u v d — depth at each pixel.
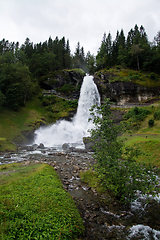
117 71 58.28
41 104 52.00
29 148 27.80
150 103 44.47
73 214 6.91
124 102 48.75
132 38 84.00
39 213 6.34
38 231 5.34
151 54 63.31
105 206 8.69
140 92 47.69
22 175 11.13
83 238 5.92
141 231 6.70
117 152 9.30
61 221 6.14
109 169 8.93
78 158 20.97
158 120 31.86
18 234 5.06
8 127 34.75
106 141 9.77
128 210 8.42
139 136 26.52
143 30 86.88
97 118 10.12
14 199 7.09
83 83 55.78
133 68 69.25
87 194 10.09
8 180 9.91
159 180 12.42
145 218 7.73
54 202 7.39
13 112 41.03
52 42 90.75
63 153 23.77
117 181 9.12
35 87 55.59
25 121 39.69
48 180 10.41
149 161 17.44
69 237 5.50
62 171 14.70
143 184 8.56
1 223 5.35
